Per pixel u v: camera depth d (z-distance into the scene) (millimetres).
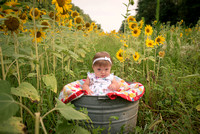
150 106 2090
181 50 3424
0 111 708
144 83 2445
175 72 2562
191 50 3287
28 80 1968
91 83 2168
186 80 2158
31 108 1422
